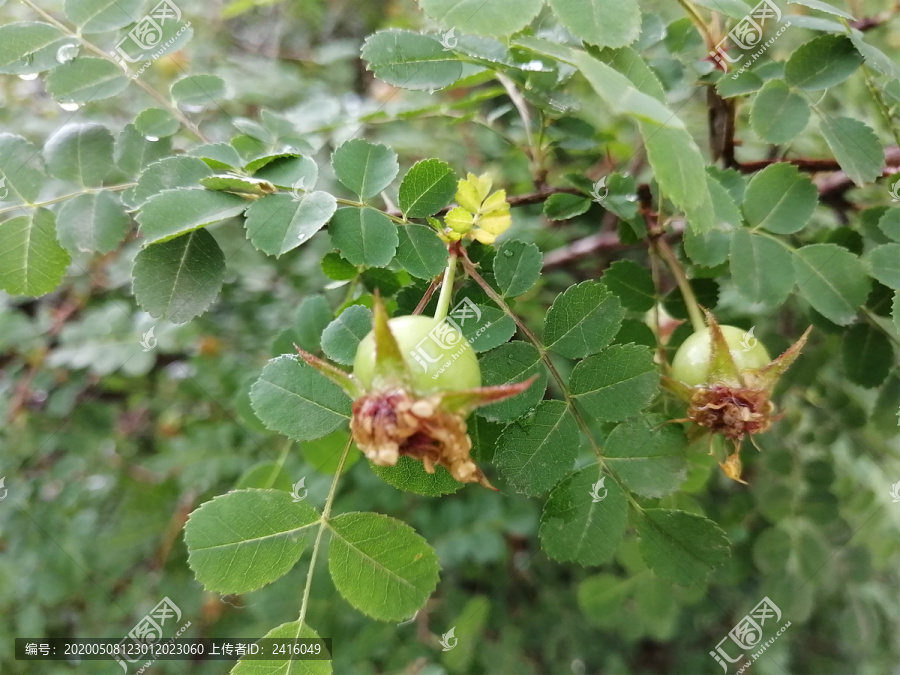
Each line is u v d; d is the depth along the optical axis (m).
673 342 0.10
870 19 0.11
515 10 0.07
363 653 0.14
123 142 0.09
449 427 0.07
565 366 0.11
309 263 0.16
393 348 0.07
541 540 0.07
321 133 0.12
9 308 0.15
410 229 0.08
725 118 0.10
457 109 0.13
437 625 0.16
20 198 0.08
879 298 0.09
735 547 0.12
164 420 0.17
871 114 0.11
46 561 0.15
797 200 0.09
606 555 0.07
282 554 0.07
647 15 0.10
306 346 0.10
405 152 0.15
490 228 0.08
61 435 0.15
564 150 0.11
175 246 0.08
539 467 0.07
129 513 0.16
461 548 0.15
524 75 0.09
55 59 0.09
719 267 0.10
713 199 0.08
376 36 0.08
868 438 0.11
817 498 0.11
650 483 0.08
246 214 0.07
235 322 0.16
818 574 0.12
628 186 0.10
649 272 0.10
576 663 0.16
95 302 0.15
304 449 0.10
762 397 0.08
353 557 0.07
